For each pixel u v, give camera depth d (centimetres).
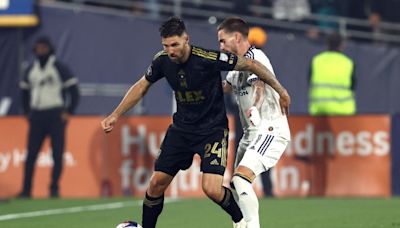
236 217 2323
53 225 3038
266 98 2295
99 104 4853
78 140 4138
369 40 5381
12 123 4181
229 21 2319
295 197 3997
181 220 3120
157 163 2284
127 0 5366
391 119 3972
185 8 5341
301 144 4028
